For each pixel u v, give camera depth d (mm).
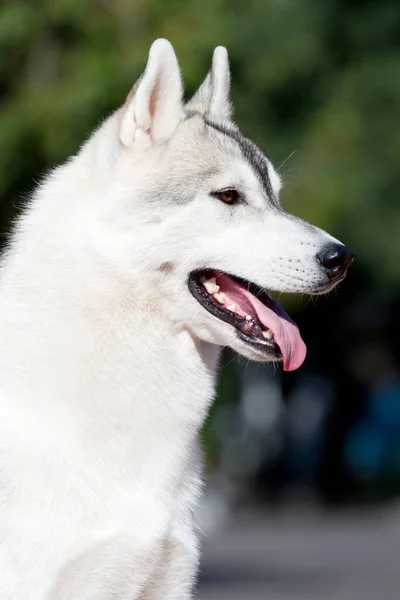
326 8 29844
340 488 40562
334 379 41750
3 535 8820
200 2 18969
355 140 29031
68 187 9656
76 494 8938
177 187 9633
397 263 30891
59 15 18328
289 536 27797
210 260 9688
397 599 18234
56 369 9133
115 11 18703
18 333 9297
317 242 9867
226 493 35438
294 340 9820
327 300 37625
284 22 28656
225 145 9938
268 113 28438
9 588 8781
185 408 9430
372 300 38750
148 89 9641
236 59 26750
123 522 9008
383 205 30438
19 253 9562
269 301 10078
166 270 9461
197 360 9578
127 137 9633
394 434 39969
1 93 18578
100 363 9172
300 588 19438
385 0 31156
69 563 8844
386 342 43094
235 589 19344
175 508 9367
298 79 29172
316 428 41312
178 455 9359
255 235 9805
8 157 18000
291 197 26641
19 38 18375
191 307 9508
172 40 18500
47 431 9031
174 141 9781
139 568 9055
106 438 9086
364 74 30281
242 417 40688
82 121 18000
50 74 18562
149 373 9281
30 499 8875
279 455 41156
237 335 9625
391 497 38188
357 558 23578
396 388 40906
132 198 9484
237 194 9867
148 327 9352
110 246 9312
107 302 9234
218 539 27250
